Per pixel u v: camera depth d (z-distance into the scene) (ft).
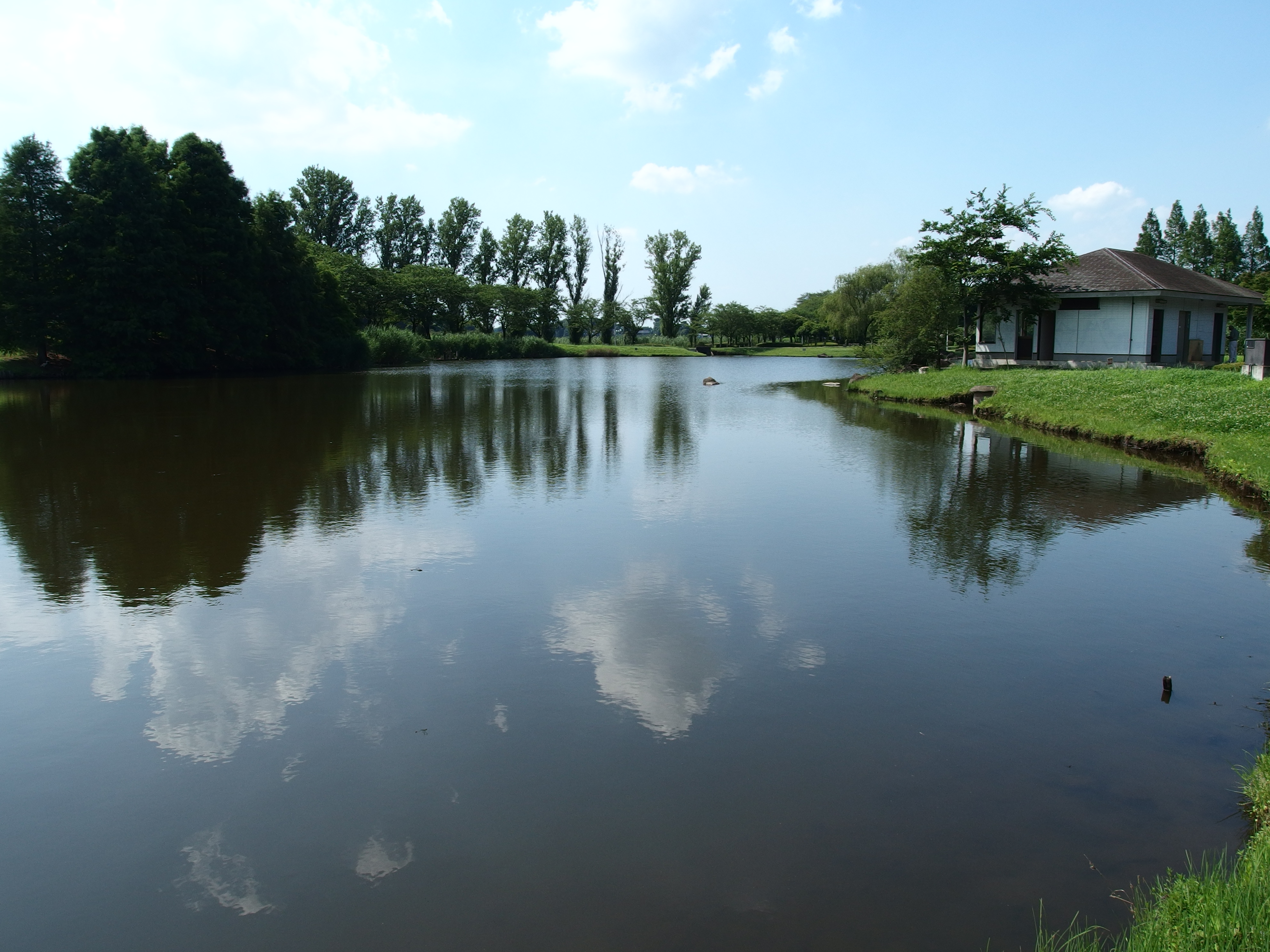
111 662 17.58
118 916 10.15
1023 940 9.60
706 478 38.81
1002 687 16.46
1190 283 96.99
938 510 32.07
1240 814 12.12
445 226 251.80
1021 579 23.34
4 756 13.91
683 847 11.33
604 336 282.56
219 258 118.21
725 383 117.29
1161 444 45.21
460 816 12.09
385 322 203.00
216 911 10.19
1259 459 36.14
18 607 20.93
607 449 48.06
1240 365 93.09
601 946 9.50
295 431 55.01
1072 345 94.38
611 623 19.84
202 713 15.31
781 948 9.46
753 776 13.12
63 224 107.45
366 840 11.56
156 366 113.19
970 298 95.04
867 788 12.79
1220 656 18.03
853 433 56.18
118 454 44.11
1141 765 13.50
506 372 143.84
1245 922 8.87
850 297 219.00
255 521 29.76
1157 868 10.89
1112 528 29.12
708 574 23.67
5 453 44.21
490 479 38.32
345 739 14.33
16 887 10.73
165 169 118.62
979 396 71.15
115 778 13.21
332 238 232.53
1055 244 88.99
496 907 10.19
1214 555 25.76
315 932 9.81
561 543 27.07
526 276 265.75
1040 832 11.70
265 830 11.83
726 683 16.56
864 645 18.53
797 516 31.09
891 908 10.14
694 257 284.20
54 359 113.50
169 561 24.80
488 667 17.28
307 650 18.19
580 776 13.12
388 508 32.07
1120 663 17.63
